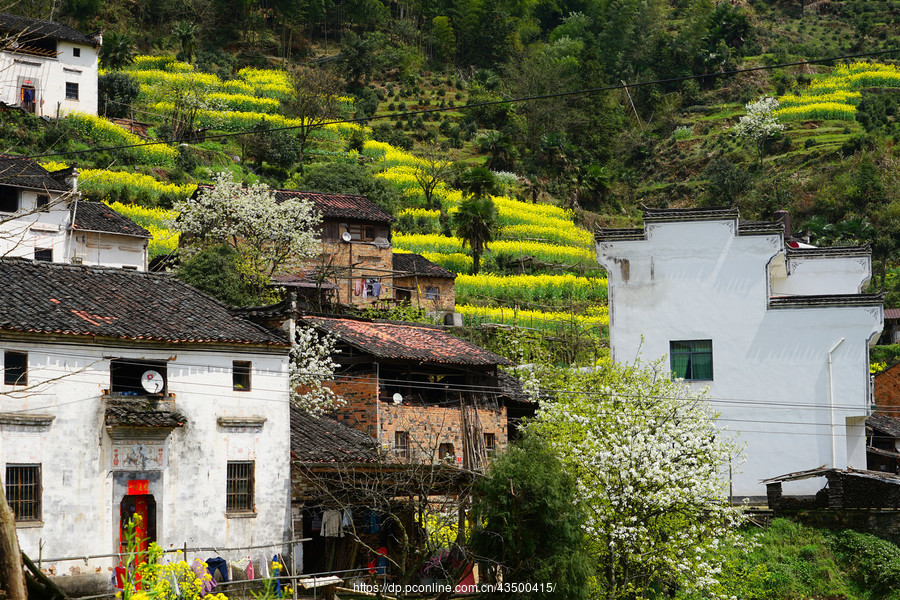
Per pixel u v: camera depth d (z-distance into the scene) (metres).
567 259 80.12
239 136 90.00
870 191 99.69
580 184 107.38
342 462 28.25
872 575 33.12
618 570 29.03
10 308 24.36
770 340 38.47
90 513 24.30
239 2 129.25
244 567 25.94
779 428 37.97
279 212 48.69
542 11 160.62
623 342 39.12
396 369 34.22
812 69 138.12
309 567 28.89
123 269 28.66
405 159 97.50
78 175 47.53
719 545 30.86
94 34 81.50
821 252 44.62
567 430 30.58
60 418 24.12
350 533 26.02
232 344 27.23
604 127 121.19
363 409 32.94
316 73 102.94
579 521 25.55
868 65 134.88
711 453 30.78
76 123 77.19
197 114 93.50
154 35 123.19
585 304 70.31
